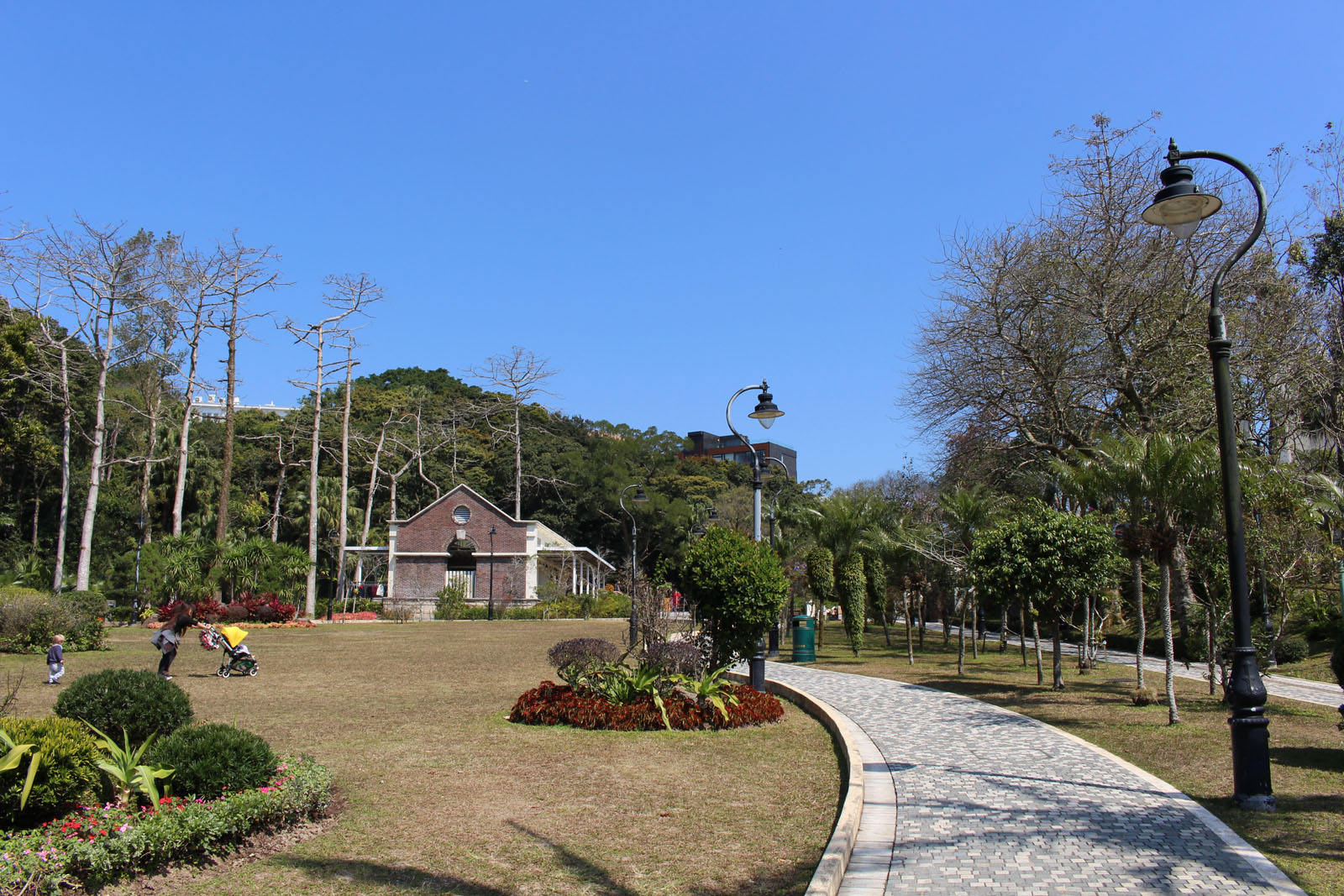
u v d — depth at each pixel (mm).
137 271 37000
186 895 5742
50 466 44500
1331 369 23016
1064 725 12828
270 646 25094
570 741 11055
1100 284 22656
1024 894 5641
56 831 5871
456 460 68750
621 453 69250
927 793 8445
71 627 21438
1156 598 19594
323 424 62562
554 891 5973
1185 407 21969
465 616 45000
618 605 47344
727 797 8477
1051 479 26609
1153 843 6723
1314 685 18156
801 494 74125
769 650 26375
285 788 7172
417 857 6613
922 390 28000
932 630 50281
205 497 52812
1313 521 15609
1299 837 6898
